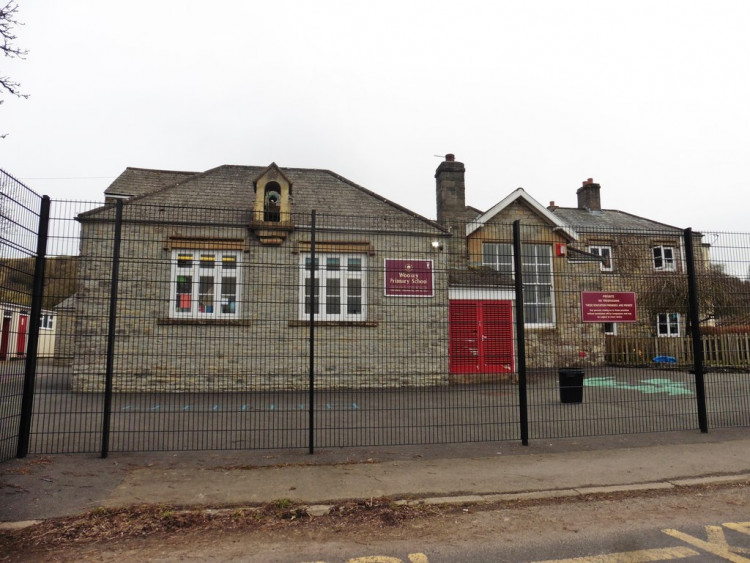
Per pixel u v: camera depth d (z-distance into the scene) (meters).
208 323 11.83
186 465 6.30
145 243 11.85
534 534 4.48
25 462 6.27
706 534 4.45
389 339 11.43
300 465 6.34
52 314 8.11
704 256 9.42
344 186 15.84
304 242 12.79
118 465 6.25
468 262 16.47
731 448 7.23
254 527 4.63
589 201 25.33
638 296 9.83
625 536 4.42
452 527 4.64
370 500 5.21
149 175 16.86
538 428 8.45
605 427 8.52
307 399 11.09
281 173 13.23
